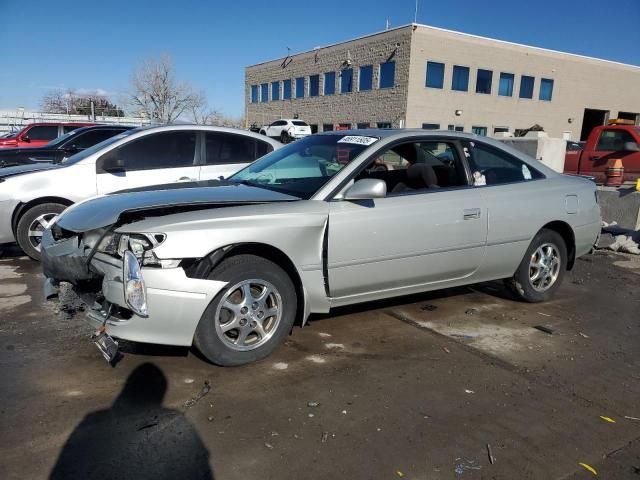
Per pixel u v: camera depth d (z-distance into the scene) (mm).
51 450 2582
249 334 3543
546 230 4922
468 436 2840
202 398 3115
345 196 3781
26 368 3412
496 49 36969
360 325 4359
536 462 2643
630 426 3004
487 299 5180
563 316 4793
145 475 2436
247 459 2578
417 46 33312
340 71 39500
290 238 3521
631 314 4926
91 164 6191
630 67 45500
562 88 41625
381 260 3920
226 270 3328
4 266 5879
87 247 3443
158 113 37875
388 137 4195
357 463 2578
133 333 3143
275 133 37562
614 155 11320
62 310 3607
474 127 37375
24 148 8680
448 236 4207
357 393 3246
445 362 3727
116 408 2975
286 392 3223
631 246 7586
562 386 3443
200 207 3482
